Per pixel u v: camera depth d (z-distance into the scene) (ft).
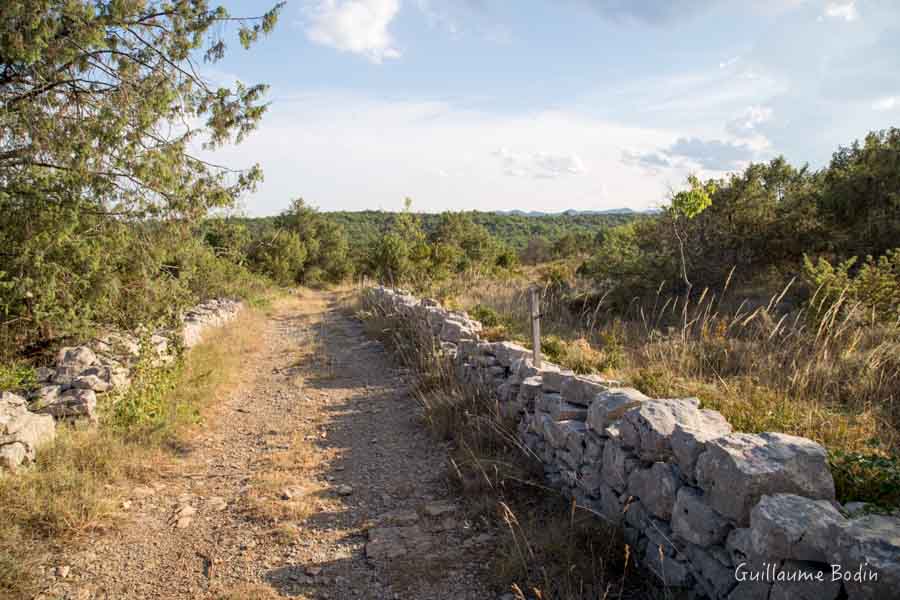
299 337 44.45
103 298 26.81
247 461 18.45
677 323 33.19
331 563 12.03
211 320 43.75
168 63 26.35
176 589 11.18
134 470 16.38
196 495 15.70
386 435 20.59
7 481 13.78
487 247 118.42
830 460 10.51
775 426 14.67
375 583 11.22
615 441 12.25
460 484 15.58
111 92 24.44
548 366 19.26
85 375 20.39
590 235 135.64
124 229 25.99
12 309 24.58
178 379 25.75
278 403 25.55
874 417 15.75
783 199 43.98
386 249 79.41
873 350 19.27
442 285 65.36
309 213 112.68
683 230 44.83
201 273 51.75
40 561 11.71
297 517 14.19
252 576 11.59
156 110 25.18
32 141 22.91
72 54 21.66
